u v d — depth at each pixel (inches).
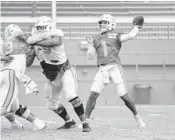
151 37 2224.4
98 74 914.1
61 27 2316.7
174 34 2240.4
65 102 1942.7
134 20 907.4
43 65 819.4
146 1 2714.1
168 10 2682.1
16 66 791.7
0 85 783.7
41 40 786.8
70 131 835.4
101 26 915.4
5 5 2669.8
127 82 2118.6
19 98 2039.9
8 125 959.6
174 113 1366.9
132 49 2156.7
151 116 1234.6
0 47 805.2
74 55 2127.2
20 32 808.9
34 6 2610.7
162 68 2153.1
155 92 2119.8
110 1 2723.9
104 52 906.7
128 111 1464.1
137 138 732.7
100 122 1041.5
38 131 836.0
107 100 2027.6
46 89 848.9
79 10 2689.5
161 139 725.3
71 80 816.9
